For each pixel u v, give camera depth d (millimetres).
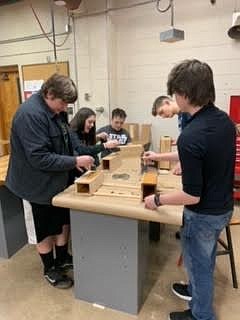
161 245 2543
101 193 1630
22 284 2051
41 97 1706
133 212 1425
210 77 1163
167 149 2287
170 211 1387
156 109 2309
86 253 1721
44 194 1779
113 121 3039
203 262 1388
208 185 1248
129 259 1621
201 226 1312
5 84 5078
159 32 3830
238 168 3082
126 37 4043
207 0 3482
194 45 3688
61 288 1981
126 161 2314
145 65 4031
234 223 2553
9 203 2334
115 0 3951
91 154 2277
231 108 3451
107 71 4086
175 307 1796
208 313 1487
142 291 1816
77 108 4371
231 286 1996
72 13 4035
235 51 3504
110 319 1712
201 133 1151
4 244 2340
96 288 1780
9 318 1748
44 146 1634
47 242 1977
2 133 5219
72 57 4297
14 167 1788
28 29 4531
